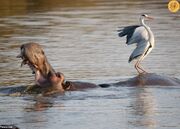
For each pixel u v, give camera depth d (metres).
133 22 28.78
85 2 36.84
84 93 16.42
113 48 23.12
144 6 34.62
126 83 17.33
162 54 21.86
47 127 13.29
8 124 13.44
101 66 19.95
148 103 15.33
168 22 29.22
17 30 27.56
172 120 13.74
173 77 17.75
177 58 21.09
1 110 14.85
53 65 20.16
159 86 17.05
